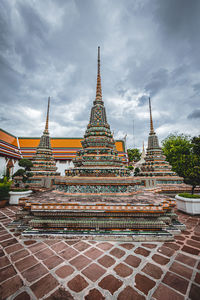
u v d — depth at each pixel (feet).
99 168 22.82
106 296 8.61
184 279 9.91
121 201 17.57
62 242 14.96
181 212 26.99
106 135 27.58
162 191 39.11
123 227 16.28
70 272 10.62
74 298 8.50
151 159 48.96
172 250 13.48
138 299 8.41
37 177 39.45
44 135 48.37
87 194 20.38
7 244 14.61
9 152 67.21
